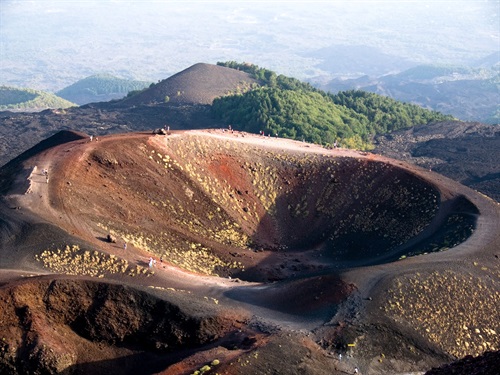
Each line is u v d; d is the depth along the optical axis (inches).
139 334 2162.9
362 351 2166.6
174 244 3075.8
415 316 2363.4
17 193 2898.6
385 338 2234.3
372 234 3538.4
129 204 3201.3
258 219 3666.3
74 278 2190.0
